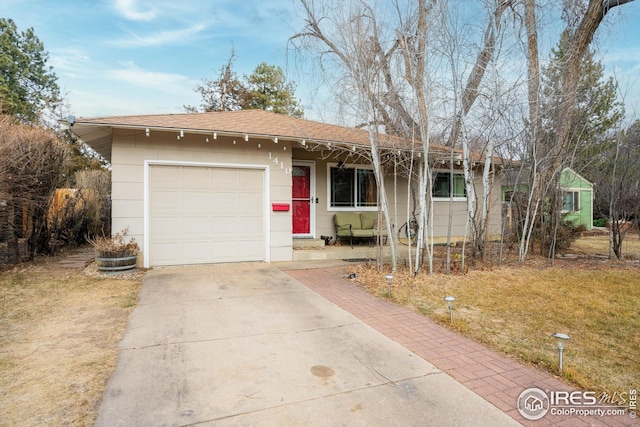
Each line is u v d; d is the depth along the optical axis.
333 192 10.45
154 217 7.52
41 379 2.88
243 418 2.42
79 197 10.49
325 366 3.23
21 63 25.16
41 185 7.79
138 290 5.73
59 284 6.03
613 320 4.59
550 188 9.54
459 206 12.29
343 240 10.48
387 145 7.20
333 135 8.82
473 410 2.57
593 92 9.11
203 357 3.36
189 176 7.75
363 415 2.48
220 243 8.07
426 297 5.53
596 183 10.11
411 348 3.68
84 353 3.39
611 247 9.38
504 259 8.89
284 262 8.45
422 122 6.57
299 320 4.48
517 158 9.20
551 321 4.53
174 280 6.45
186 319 4.42
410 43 6.55
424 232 7.12
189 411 2.49
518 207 9.98
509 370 3.23
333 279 6.77
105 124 6.69
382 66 6.59
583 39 8.96
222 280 6.53
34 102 25.17
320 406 2.58
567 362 3.38
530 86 8.26
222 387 2.82
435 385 2.92
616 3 8.84
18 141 6.87
